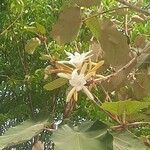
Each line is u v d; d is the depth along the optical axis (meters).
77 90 0.76
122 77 0.91
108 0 1.77
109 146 0.60
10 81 2.53
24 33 2.26
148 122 0.78
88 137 0.61
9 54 2.56
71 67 0.81
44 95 2.44
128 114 0.73
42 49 2.13
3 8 2.32
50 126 0.69
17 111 2.63
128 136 0.67
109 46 0.93
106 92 0.93
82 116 2.23
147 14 0.90
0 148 0.65
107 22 0.92
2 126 2.72
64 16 0.90
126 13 1.15
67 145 0.59
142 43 1.08
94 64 0.79
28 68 2.46
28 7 2.33
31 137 0.66
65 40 0.92
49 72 0.83
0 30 2.33
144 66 0.92
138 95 0.98
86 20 0.93
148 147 0.84
